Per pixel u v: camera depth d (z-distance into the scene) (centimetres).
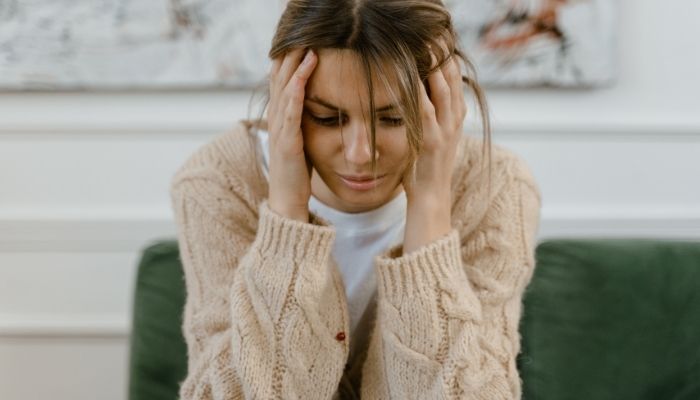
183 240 109
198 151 115
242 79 175
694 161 182
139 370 132
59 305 188
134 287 136
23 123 179
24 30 173
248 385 96
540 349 131
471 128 178
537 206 111
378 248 110
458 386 96
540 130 179
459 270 99
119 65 174
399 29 88
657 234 183
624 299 129
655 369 128
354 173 93
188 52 174
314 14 89
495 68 173
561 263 133
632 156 182
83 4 172
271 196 101
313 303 98
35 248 185
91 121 179
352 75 87
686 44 178
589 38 172
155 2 172
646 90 179
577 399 128
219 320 102
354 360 116
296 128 95
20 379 190
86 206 184
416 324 97
